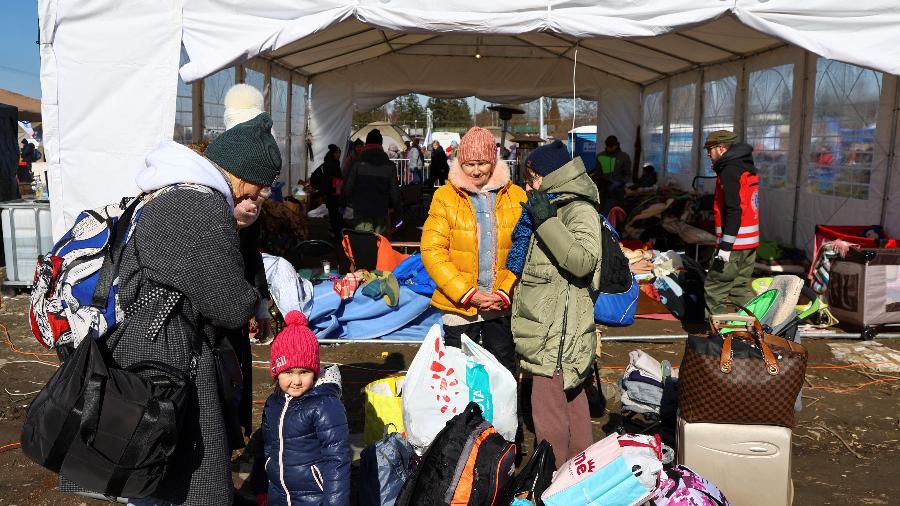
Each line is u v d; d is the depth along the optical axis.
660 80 15.91
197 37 6.11
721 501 3.09
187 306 2.35
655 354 6.42
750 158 6.50
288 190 15.12
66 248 2.45
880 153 8.22
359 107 17.80
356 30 12.64
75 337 2.32
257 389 5.38
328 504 2.91
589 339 3.61
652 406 4.25
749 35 10.02
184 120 9.02
